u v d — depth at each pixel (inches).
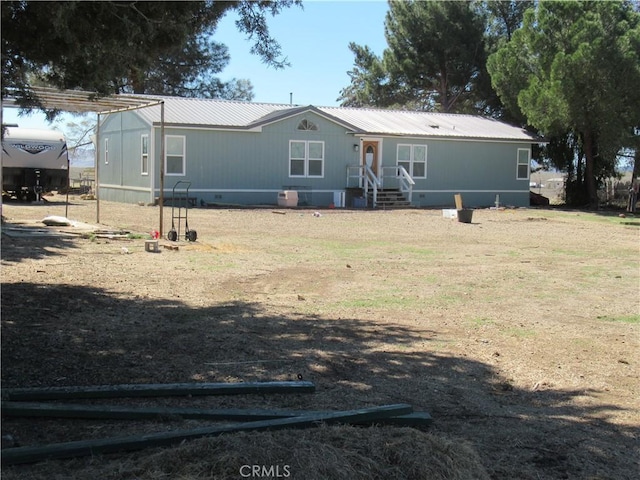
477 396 199.9
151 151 950.4
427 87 1694.1
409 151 1147.3
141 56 239.9
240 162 1010.1
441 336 272.1
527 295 372.8
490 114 1631.4
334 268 446.0
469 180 1210.0
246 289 359.6
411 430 155.1
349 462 135.2
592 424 179.8
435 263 488.7
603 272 468.1
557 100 1088.8
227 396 188.9
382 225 782.5
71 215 775.1
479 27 1549.0
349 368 222.4
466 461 142.9
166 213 839.1
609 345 266.4
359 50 1775.3
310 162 1063.0
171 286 356.2
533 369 230.4
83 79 236.8
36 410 163.3
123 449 144.9
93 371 204.2
